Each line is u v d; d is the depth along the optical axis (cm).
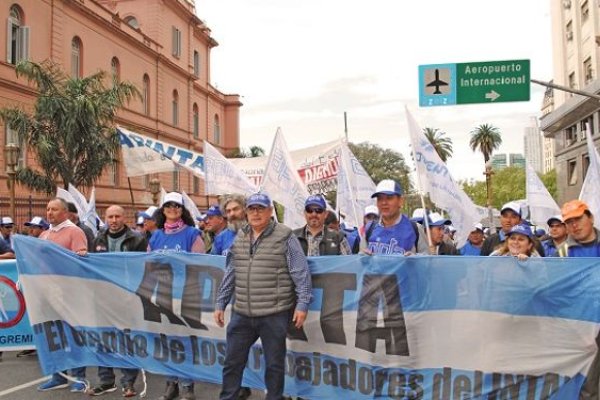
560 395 465
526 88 1219
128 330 611
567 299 465
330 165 1045
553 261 470
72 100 1802
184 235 632
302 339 536
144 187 3450
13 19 2434
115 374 715
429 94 1237
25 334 717
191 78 4334
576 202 561
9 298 715
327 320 528
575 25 3378
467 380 486
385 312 510
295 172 763
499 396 479
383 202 553
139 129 3491
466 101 1230
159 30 3856
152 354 600
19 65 1808
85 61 2936
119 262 619
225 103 5150
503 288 480
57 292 625
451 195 679
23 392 625
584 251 562
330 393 527
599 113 2902
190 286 595
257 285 491
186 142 4250
